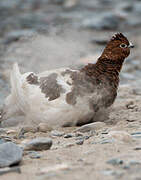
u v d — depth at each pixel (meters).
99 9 60.28
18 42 40.78
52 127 19.23
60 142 17.06
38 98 19.17
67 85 19.17
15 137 18.39
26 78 19.86
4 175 12.73
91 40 44.31
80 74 19.61
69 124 19.45
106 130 18.34
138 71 37.00
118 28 51.28
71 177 12.14
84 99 19.06
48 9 60.75
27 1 65.62
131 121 20.50
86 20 51.97
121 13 56.16
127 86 30.11
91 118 19.80
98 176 12.13
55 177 12.20
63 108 18.91
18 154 13.96
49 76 19.66
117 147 15.27
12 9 60.38
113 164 13.21
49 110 19.05
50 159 14.36
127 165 12.91
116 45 20.20
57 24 50.19
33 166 13.62
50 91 19.16
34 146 15.61
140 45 45.59
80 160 13.91
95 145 15.85
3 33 47.41
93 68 19.89
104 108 19.84
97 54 38.97
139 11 58.53
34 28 48.34
